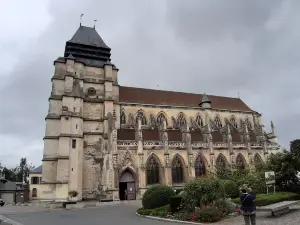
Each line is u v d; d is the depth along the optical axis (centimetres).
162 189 2938
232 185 3159
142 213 2691
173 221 2216
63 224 2233
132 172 5544
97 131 6159
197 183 2458
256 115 8506
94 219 2519
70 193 5200
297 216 2002
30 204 5594
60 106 6056
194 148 6209
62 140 5556
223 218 2169
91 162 5891
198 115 7575
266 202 2409
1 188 8750
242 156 6656
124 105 6756
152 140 5922
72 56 6438
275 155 3750
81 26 7556
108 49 7300
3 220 2586
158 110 7112
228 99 8888
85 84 6506
